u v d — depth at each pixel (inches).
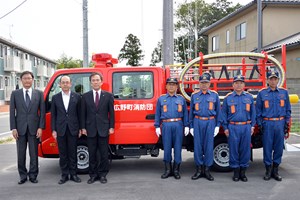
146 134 251.1
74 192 217.3
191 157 322.3
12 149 391.5
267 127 237.1
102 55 266.4
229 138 237.0
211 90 245.3
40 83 1689.2
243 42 956.0
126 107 252.1
